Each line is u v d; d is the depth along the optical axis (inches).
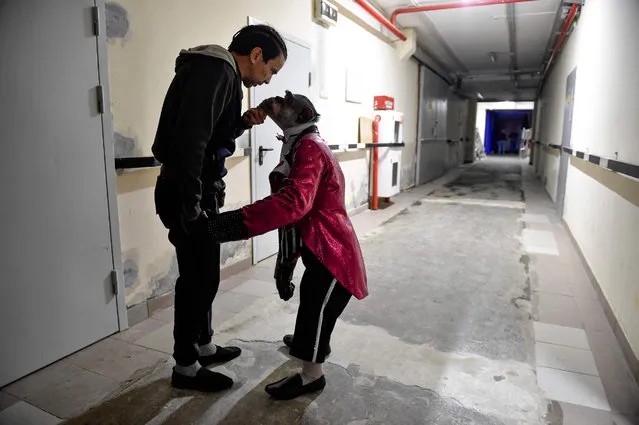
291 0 147.6
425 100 357.4
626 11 109.7
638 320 77.7
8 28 65.8
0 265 68.0
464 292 116.0
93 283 83.4
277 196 57.2
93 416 64.2
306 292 64.6
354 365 78.9
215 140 64.7
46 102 71.8
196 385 70.1
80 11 75.9
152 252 99.3
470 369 78.1
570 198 185.2
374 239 171.5
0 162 66.4
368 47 231.9
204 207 66.3
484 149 839.1
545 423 63.7
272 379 74.2
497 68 430.9
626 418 65.1
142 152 93.5
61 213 76.0
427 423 63.3
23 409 65.5
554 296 114.0
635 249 84.6
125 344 85.3
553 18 248.7
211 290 69.3
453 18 256.1
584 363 80.8
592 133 145.3
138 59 91.0
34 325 73.8
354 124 221.1
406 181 322.7
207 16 109.2
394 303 108.1
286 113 63.8
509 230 187.5
